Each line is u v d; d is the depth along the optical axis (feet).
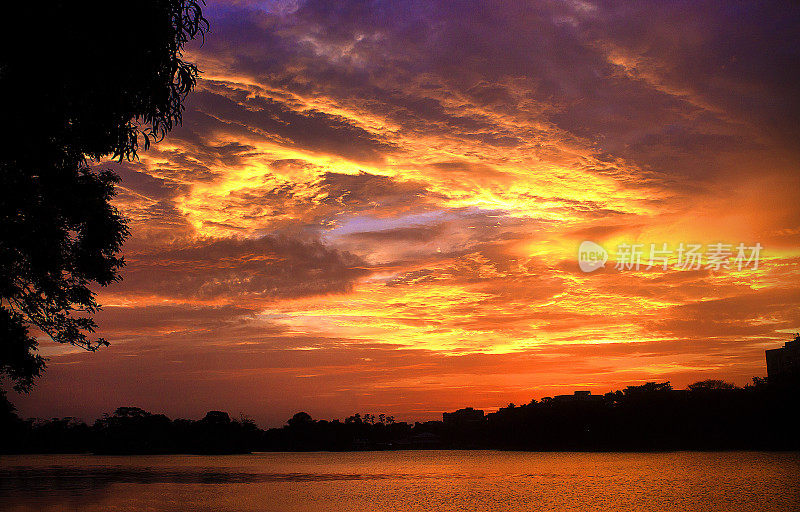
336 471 492.54
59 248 65.67
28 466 560.61
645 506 231.50
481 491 300.20
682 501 241.76
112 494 284.41
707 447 637.71
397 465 589.73
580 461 543.80
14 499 262.26
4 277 65.67
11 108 49.34
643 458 547.08
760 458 492.95
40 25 46.44
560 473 408.05
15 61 47.52
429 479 386.93
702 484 300.40
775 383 620.90
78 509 227.61
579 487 306.96
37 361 71.82
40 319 72.13
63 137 55.42
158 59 52.80
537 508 234.17
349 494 290.97
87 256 67.97
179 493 291.79
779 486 285.02
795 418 580.71
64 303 71.26
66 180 60.64
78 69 50.01
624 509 225.15
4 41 46.42
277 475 440.45
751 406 622.13
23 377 71.97
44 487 323.98
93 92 52.21
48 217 61.62
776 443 600.39
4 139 51.49
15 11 45.32
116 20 49.14
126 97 53.52
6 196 56.75
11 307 69.62
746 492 265.13
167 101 55.01
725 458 503.61
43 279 68.03
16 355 68.54
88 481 371.35
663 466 432.25
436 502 258.37
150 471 486.38
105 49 49.80
